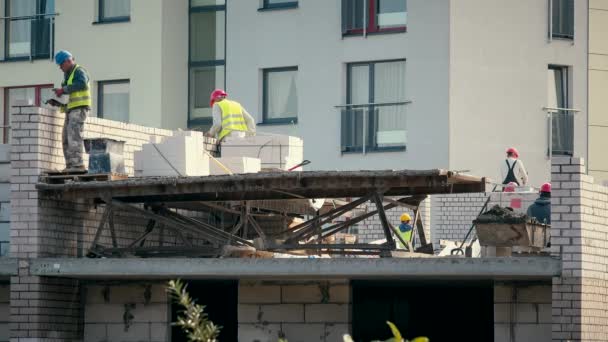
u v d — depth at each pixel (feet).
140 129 142.92
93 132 136.77
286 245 128.16
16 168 132.67
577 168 122.72
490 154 204.03
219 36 215.31
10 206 134.92
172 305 137.80
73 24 219.00
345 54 206.69
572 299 122.01
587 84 212.23
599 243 125.49
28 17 221.25
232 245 132.26
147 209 136.05
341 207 127.54
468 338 139.13
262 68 211.41
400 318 138.82
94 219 138.00
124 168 134.10
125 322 137.28
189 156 137.80
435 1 202.28
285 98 210.59
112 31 216.33
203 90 215.72
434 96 202.08
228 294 141.90
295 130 209.15
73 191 131.54
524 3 207.31
